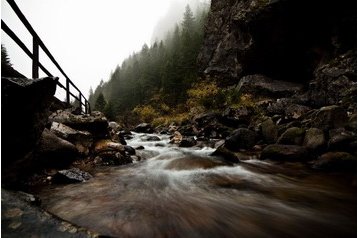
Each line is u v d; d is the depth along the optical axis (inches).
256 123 594.9
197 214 127.2
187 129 739.4
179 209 132.1
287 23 743.7
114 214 119.3
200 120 768.3
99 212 120.9
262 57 915.4
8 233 71.3
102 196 146.2
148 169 234.1
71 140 245.3
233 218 125.0
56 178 173.3
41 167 182.4
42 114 159.6
